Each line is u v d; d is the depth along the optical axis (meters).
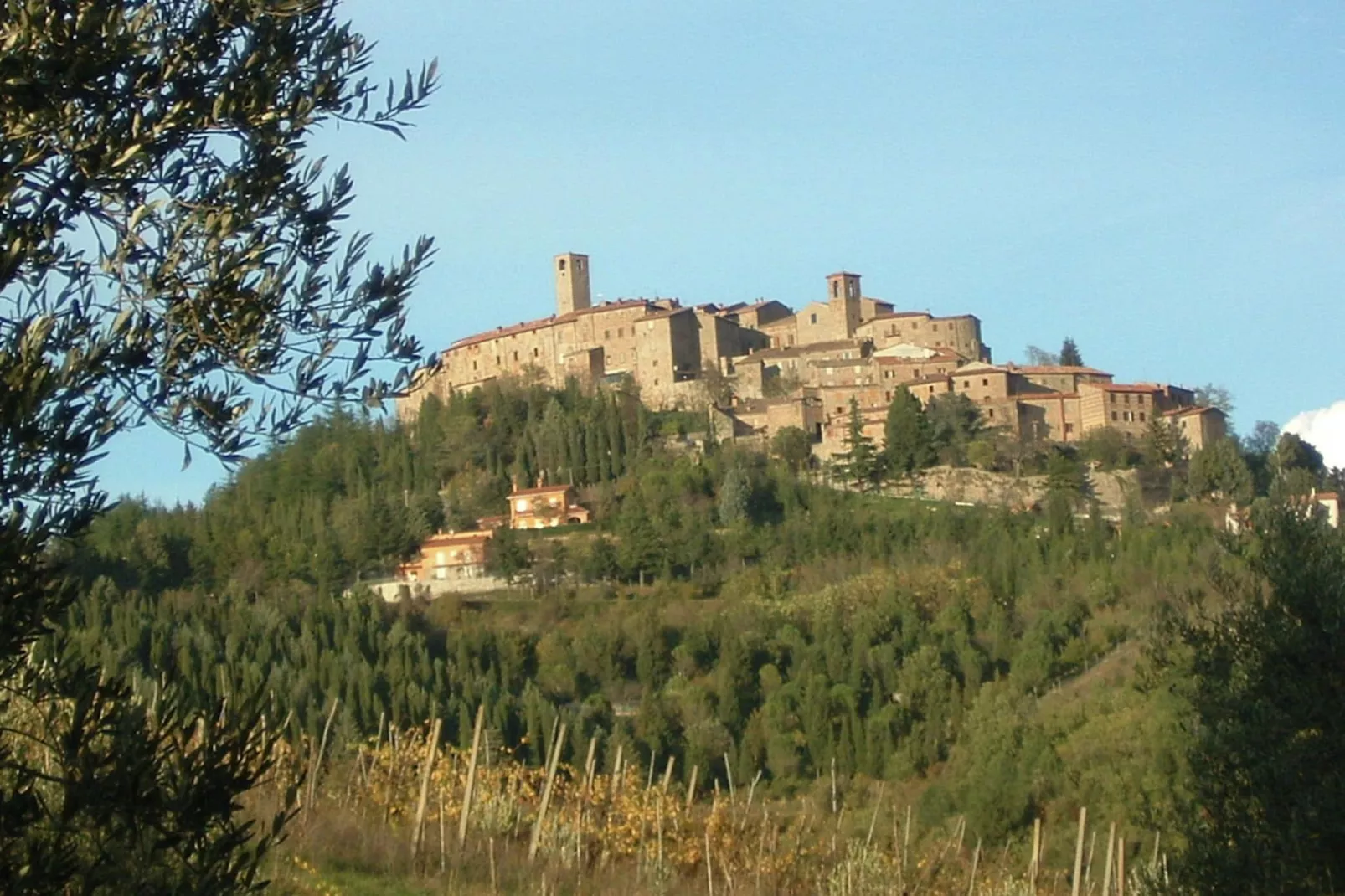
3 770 9.59
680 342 189.75
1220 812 25.89
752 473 153.38
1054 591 107.19
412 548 133.88
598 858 33.53
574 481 158.75
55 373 9.93
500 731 67.75
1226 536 29.17
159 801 9.45
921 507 148.75
